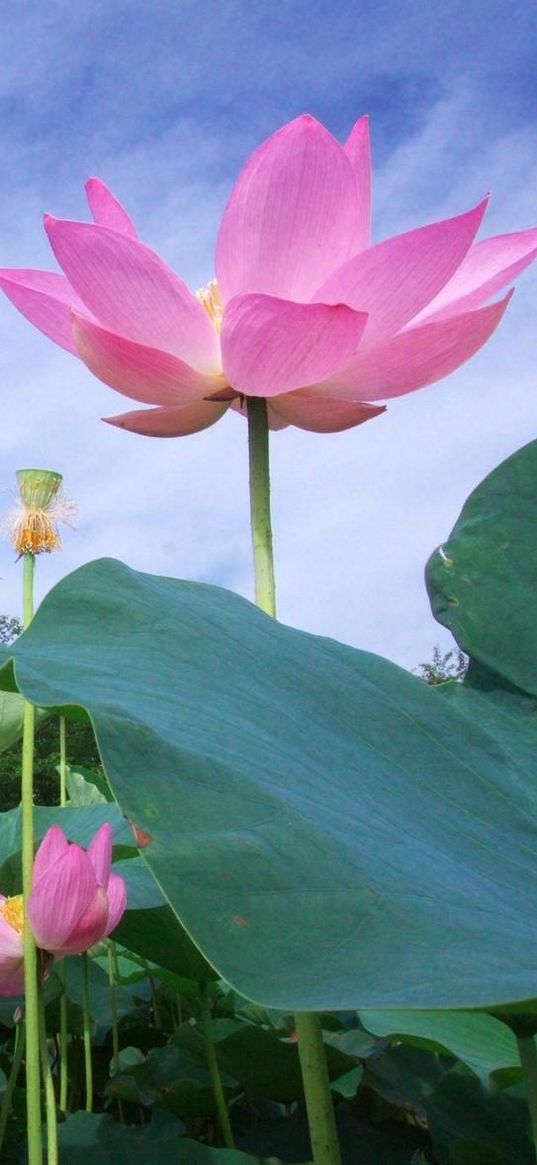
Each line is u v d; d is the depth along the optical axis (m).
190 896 0.75
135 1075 1.16
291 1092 1.13
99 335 1.01
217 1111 1.12
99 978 1.36
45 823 1.43
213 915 0.73
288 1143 1.08
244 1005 1.29
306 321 0.98
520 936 0.77
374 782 0.88
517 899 0.82
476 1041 1.04
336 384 1.03
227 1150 0.97
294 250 1.02
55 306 1.06
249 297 0.97
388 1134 1.06
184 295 1.01
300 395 1.04
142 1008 1.34
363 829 0.82
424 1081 1.11
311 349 0.99
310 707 0.92
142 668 0.89
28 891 0.93
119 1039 1.30
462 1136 1.03
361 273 1.00
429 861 0.82
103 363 1.02
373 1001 0.64
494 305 1.02
